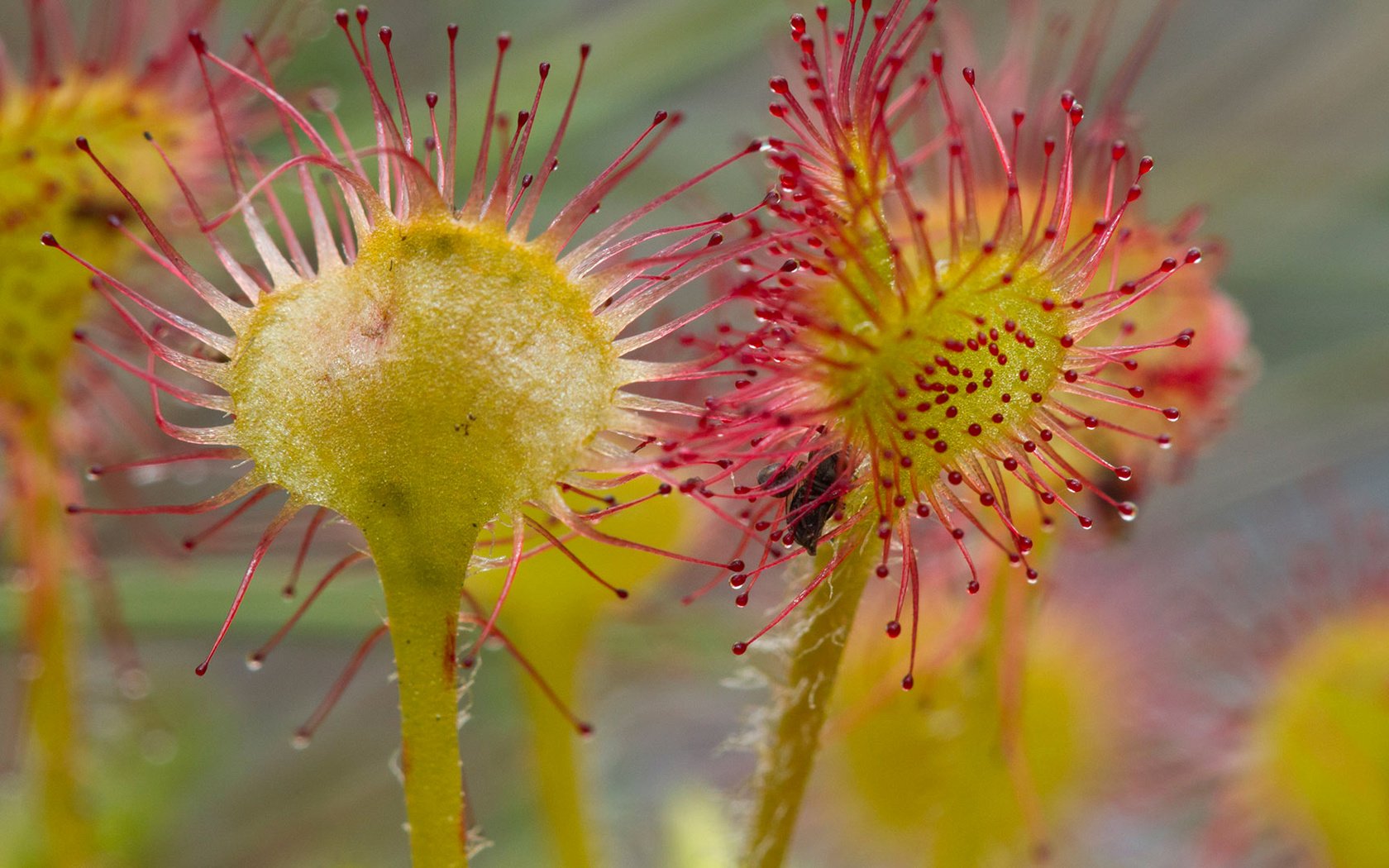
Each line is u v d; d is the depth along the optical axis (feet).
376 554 0.35
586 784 0.41
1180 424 0.39
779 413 0.35
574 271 0.35
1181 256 0.38
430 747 0.35
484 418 0.35
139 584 0.43
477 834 0.37
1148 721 0.43
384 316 0.35
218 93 0.41
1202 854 0.44
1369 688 0.43
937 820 0.40
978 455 0.35
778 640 0.37
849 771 0.42
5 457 0.40
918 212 0.35
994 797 0.40
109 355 0.35
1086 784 0.43
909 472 0.35
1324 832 0.43
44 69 0.40
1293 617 0.44
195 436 0.35
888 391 0.35
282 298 0.35
